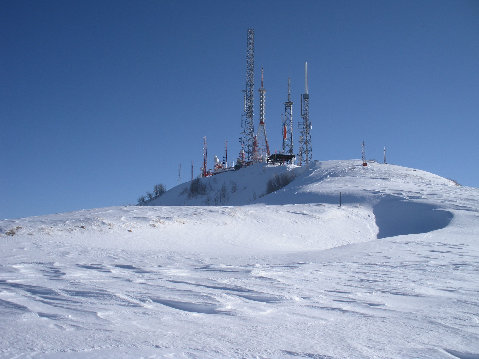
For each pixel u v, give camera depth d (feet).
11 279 24.54
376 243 57.88
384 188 143.43
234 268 32.53
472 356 11.87
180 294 19.86
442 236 66.23
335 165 209.87
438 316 16.60
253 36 248.52
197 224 84.17
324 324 14.98
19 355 10.52
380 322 15.47
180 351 11.37
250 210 104.22
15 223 75.20
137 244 64.75
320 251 54.65
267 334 13.43
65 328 13.26
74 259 41.96
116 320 14.53
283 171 231.71
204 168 299.38
